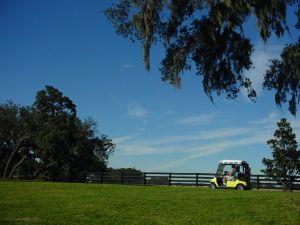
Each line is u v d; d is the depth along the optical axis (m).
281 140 35.75
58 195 21.20
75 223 14.53
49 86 65.06
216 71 19.19
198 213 16.31
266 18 17.23
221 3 17.77
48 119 63.94
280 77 20.33
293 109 20.20
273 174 35.12
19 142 64.75
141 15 18.86
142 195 21.50
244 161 32.94
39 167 65.81
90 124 68.19
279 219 15.54
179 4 18.44
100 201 18.91
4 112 66.06
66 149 63.53
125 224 14.51
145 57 18.77
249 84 19.53
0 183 29.02
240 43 18.77
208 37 18.61
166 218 15.48
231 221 15.14
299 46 19.20
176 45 19.05
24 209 16.80
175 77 19.08
